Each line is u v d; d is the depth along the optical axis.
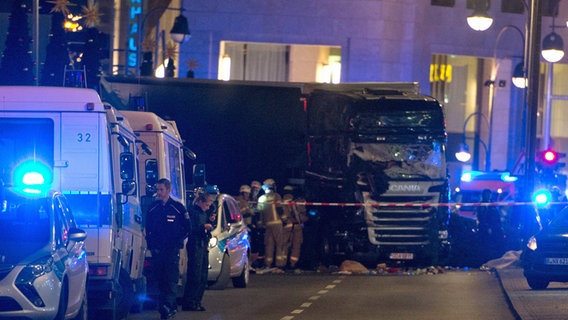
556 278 67.31
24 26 79.19
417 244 89.06
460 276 81.88
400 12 163.38
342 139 89.19
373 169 88.44
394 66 163.25
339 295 65.75
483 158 176.25
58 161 46.97
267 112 89.19
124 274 51.53
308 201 89.69
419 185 89.00
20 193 42.66
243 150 89.00
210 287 69.06
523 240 87.25
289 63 160.88
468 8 170.62
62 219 43.28
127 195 50.25
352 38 161.25
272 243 87.00
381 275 83.69
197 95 88.44
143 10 139.88
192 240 55.84
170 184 52.72
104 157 47.16
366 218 88.44
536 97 87.12
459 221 102.94
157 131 60.72
